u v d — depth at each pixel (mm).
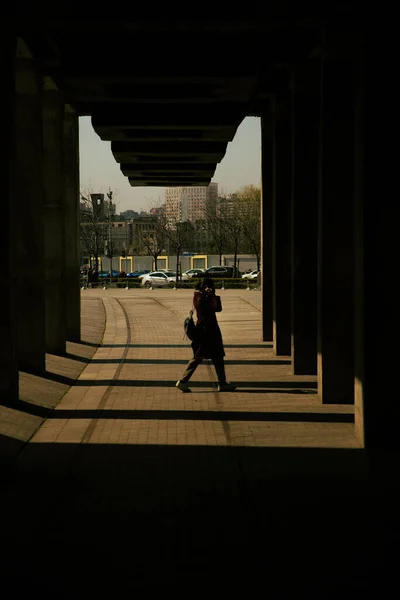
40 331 10992
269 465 6566
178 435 7660
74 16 7770
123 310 25344
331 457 6828
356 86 7473
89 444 7320
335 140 8789
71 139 14945
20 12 7820
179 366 12383
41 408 8852
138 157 18109
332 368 9148
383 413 7152
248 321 19641
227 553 4629
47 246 13117
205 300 9977
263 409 8891
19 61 10617
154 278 50562
